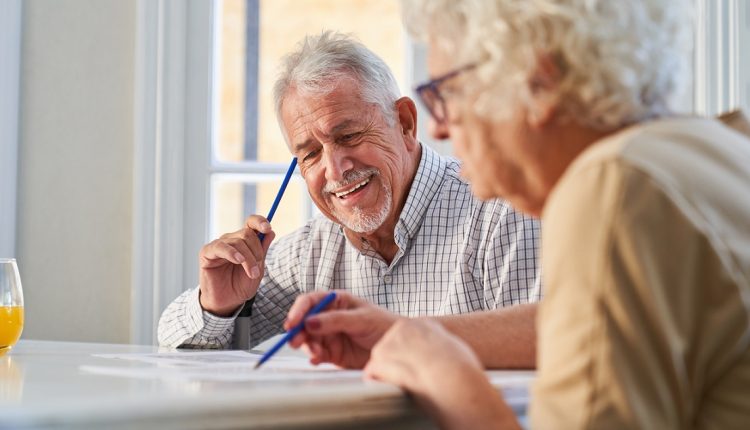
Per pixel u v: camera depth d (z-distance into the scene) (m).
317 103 1.84
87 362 1.35
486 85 0.89
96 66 2.42
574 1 0.86
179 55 2.42
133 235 2.39
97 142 2.41
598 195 0.75
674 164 0.77
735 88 2.35
